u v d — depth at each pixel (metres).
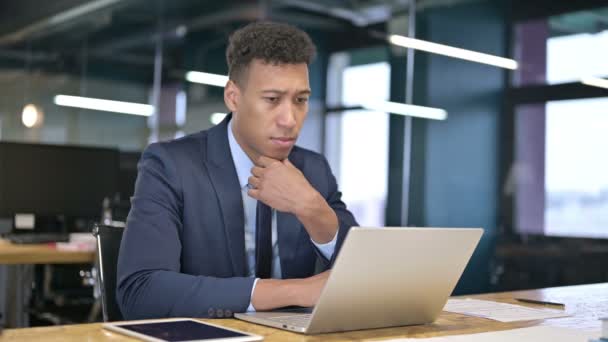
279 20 8.17
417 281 1.16
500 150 6.48
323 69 7.74
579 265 5.90
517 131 6.39
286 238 1.58
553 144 6.12
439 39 7.00
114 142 9.21
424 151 7.03
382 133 7.32
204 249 1.51
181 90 9.03
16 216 3.33
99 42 9.21
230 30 8.62
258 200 1.54
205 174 1.53
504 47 6.52
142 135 9.18
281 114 1.37
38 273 3.18
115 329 1.05
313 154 1.81
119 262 1.39
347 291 1.08
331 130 7.67
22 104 9.02
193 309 1.25
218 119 8.71
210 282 1.27
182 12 8.98
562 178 6.05
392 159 7.22
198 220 1.50
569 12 6.11
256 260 1.54
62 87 9.16
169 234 1.41
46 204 3.39
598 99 5.84
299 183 1.41
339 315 1.10
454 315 1.34
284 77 1.36
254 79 1.38
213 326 1.08
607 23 5.84
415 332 1.15
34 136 9.08
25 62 9.04
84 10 9.06
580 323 1.27
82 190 3.47
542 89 6.23
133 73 9.20
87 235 3.47
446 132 6.88
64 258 2.92
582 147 5.94
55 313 3.08
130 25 9.16
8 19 8.90
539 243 6.15
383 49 7.41
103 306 1.52
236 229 1.52
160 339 0.97
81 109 9.22
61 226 3.50
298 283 1.25
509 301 1.57
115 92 9.23
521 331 1.17
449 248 1.17
